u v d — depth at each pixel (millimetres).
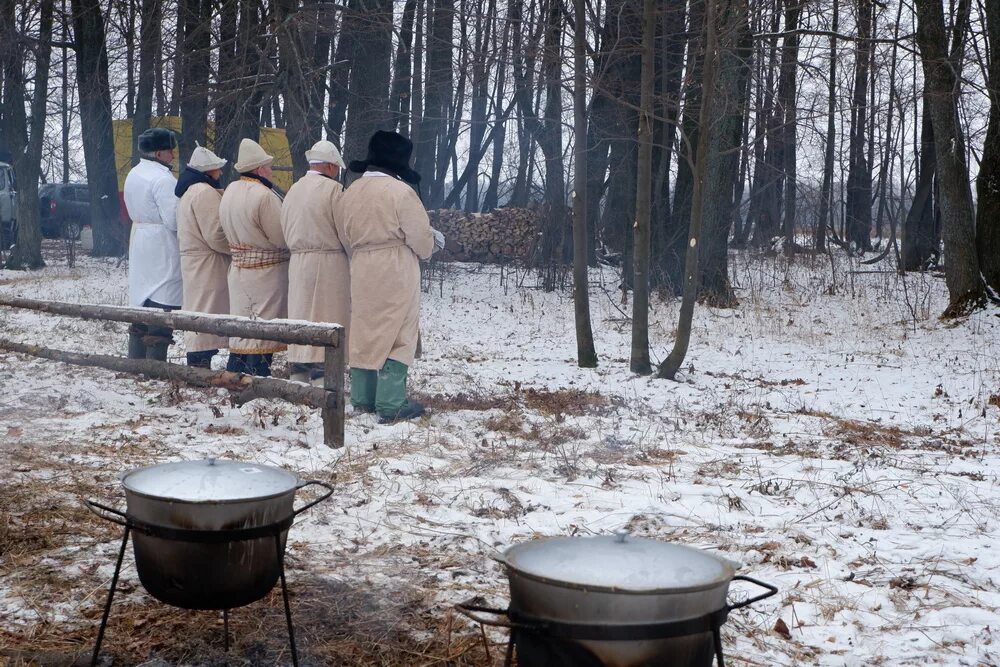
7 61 23797
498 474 6559
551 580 2373
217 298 9289
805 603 4332
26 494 5375
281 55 18453
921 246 25266
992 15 17500
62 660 3422
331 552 4785
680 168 20766
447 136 32812
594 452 7469
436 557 4777
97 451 6598
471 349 15297
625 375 12633
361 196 8023
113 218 27969
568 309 20234
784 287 22531
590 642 2371
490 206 35500
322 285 8414
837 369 13703
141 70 23078
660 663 2400
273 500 3090
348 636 3781
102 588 4102
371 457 6707
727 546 5199
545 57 13336
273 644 3670
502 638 3777
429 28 22875
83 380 9477
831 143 27875
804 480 6812
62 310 8867
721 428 8945
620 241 26656
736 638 3939
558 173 23562
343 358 7137
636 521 5570
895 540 5430
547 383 11828
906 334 16562
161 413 8148
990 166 17469
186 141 20406
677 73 19609
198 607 3107
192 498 2975
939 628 4117
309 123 19125
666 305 19891
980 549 5285
